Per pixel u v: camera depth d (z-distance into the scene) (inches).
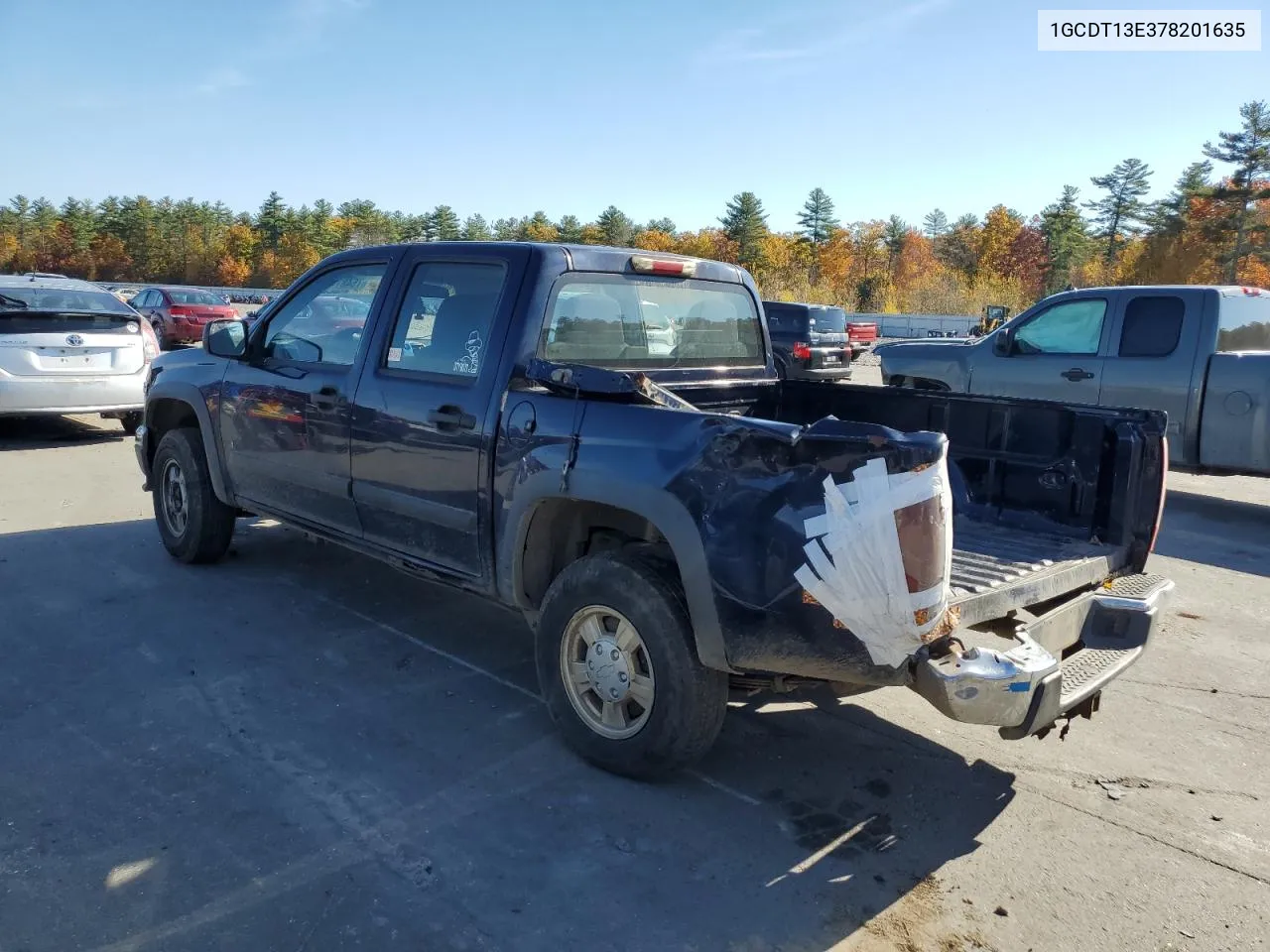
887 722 164.1
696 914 109.8
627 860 119.9
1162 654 201.0
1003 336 382.9
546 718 158.9
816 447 116.3
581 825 127.3
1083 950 106.1
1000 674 116.0
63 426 468.1
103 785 132.8
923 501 112.9
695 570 123.9
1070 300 366.0
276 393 196.7
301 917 106.4
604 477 133.2
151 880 112.2
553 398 144.3
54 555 242.1
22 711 155.0
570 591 141.2
